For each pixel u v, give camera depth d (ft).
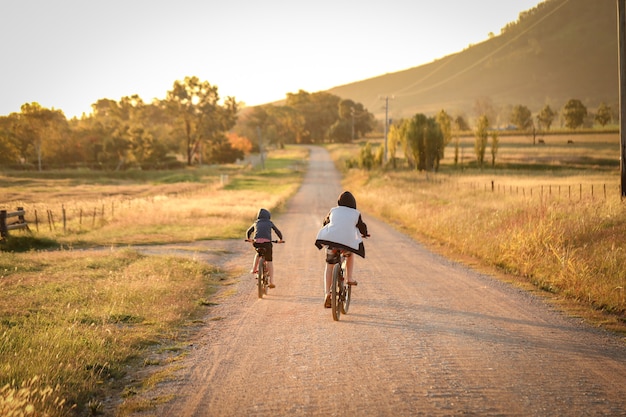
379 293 42.45
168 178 305.53
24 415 17.83
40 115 391.45
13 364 23.56
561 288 42.45
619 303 35.50
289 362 25.50
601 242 48.88
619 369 23.57
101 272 51.47
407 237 84.89
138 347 29.07
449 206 105.29
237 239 88.74
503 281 47.06
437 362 24.64
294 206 173.06
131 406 20.85
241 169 396.37
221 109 484.33
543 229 53.93
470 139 588.50
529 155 342.03
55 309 36.22
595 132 583.17
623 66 77.41
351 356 25.91
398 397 20.48
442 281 47.60
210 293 45.42
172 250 73.10
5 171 327.67
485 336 29.19
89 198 192.34
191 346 29.63
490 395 20.48
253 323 34.17
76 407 21.07
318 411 19.45
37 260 57.93
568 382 21.86
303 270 56.39
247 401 20.90
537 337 28.99
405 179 221.46
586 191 131.85
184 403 21.15
